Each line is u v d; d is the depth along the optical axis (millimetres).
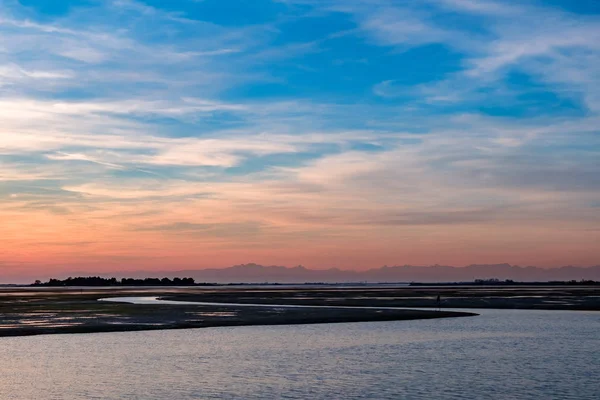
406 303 106750
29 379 34969
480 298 128500
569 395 30688
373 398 30281
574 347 46750
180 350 45625
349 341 50656
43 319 67750
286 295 155625
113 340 51188
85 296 145875
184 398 30484
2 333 54875
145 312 79438
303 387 32750
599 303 104500
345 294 165875
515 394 30922
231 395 31031
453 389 32094
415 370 37406
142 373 36719
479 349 45875
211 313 78250
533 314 79938
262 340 51406
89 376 35812
